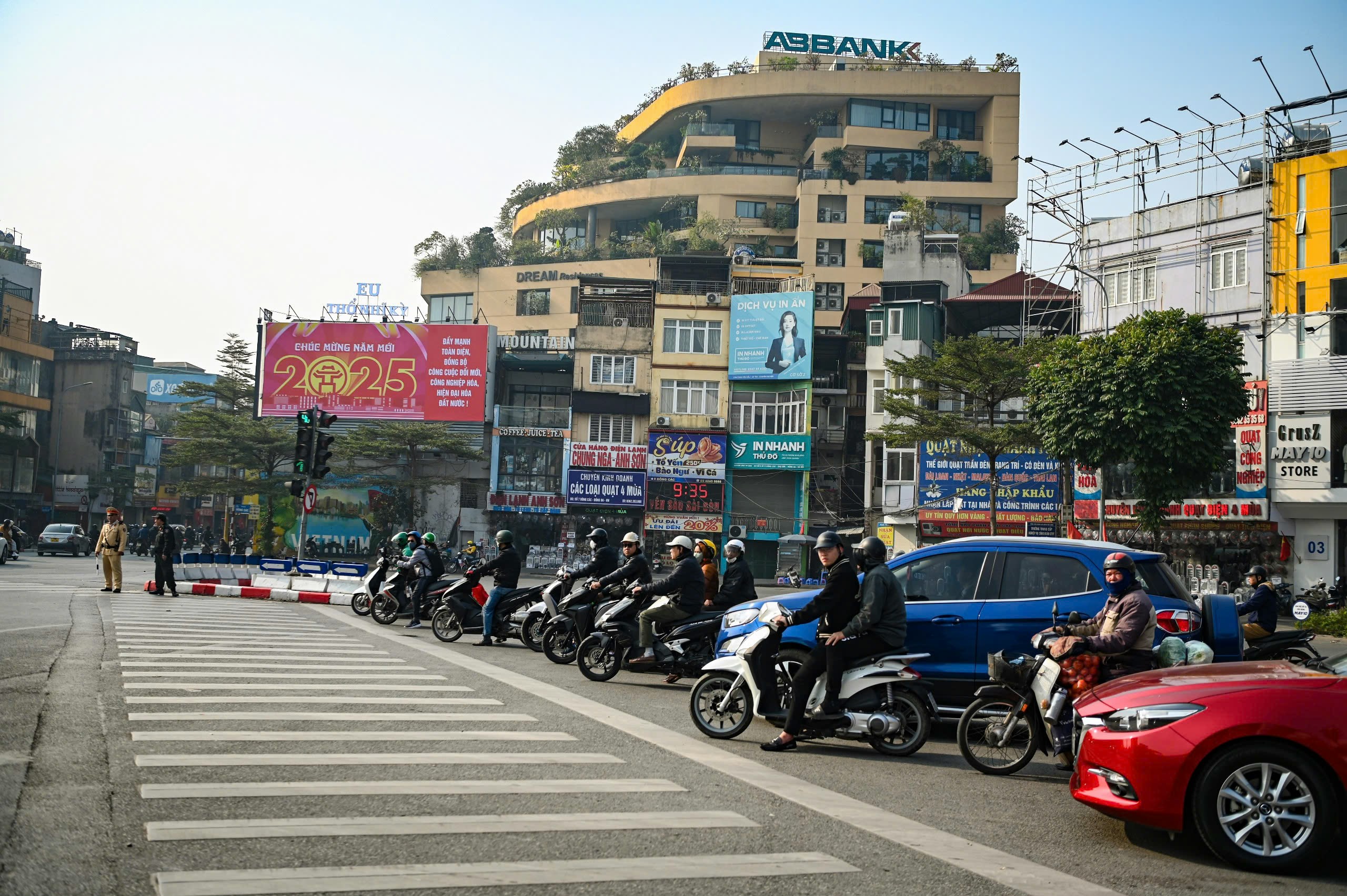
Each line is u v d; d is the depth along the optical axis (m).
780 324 48.69
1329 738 5.41
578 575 14.28
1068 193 39.00
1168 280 35.44
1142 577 9.38
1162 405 27.36
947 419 35.91
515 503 50.19
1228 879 5.34
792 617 8.66
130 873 4.54
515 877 4.72
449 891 4.50
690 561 12.19
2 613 16.42
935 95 71.06
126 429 70.31
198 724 7.97
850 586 8.59
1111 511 35.44
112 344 70.75
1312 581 31.12
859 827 5.95
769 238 72.62
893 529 42.88
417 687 10.55
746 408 49.28
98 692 9.19
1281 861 5.41
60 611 17.22
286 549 50.59
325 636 15.17
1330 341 31.28
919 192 69.50
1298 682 5.71
